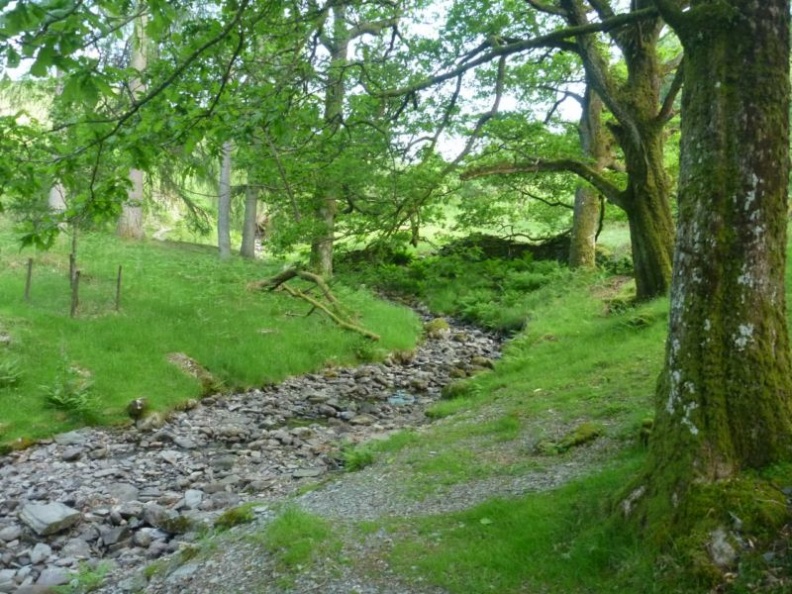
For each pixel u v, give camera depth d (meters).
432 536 6.13
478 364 16.77
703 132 5.12
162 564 6.73
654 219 14.95
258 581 5.75
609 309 16.28
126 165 5.74
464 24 12.78
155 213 31.88
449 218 35.00
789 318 10.56
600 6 13.38
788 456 4.84
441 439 9.69
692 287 5.13
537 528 5.77
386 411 13.30
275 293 20.08
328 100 8.62
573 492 6.30
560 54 18.14
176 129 5.88
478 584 5.16
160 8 4.45
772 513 4.49
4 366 11.93
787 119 5.06
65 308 15.91
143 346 14.25
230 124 6.16
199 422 12.17
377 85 9.42
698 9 5.13
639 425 8.16
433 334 19.84
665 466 5.07
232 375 14.45
